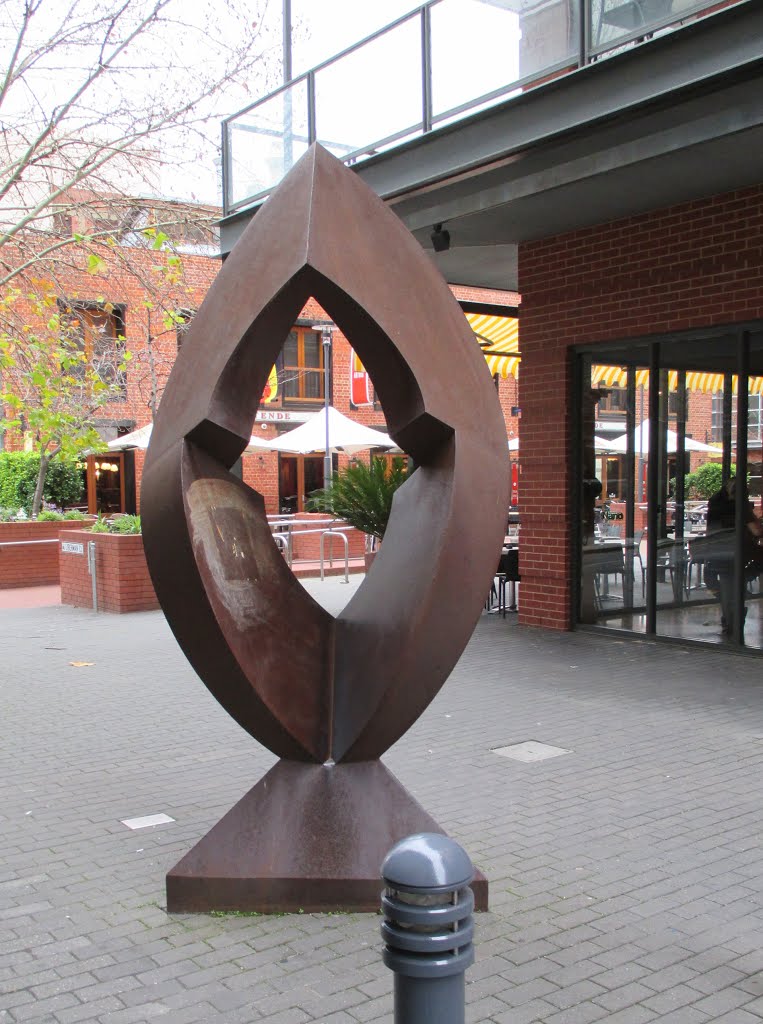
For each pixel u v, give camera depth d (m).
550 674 8.55
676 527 9.65
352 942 3.77
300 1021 3.23
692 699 7.57
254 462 25.47
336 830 4.12
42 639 10.98
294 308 4.15
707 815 5.09
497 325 15.41
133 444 16.98
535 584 10.98
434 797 5.43
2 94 9.01
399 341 4.12
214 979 3.51
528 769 5.91
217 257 11.42
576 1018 3.23
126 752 6.51
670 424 9.63
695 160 7.80
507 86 8.48
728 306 8.88
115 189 10.42
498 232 10.34
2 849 4.80
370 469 12.40
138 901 4.19
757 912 3.99
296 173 4.22
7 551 16.28
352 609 4.62
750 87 6.70
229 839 4.14
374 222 4.26
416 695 4.18
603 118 7.34
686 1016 3.24
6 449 20.31
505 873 4.39
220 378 4.09
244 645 4.05
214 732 7.00
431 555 4.09
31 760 6.34
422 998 2.22
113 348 12.65
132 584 12.87
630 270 9.72
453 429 4.21
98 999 3.38
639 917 3.96
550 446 10.69
